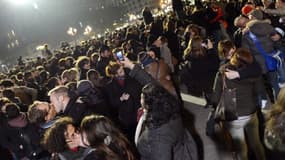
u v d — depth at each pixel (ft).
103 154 10.16
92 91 18.21
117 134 10.68
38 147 17.72
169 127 11.25
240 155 15.78
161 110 11.19
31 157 17.98
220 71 15.60
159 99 11.28
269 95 21.26
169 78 19.77
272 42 19.42
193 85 22.79
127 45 32.17
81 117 16.14
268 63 19.44
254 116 15.06
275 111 7.93
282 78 19.58
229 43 17.62
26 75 35.88
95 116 11.01
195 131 23.62
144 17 57.98
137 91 19.29
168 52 33.01
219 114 15.71
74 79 25.09
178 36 40.47
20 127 17.90
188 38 31.68
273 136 7.73
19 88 25.96
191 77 22.43
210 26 37.81
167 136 11.16
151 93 11.35
